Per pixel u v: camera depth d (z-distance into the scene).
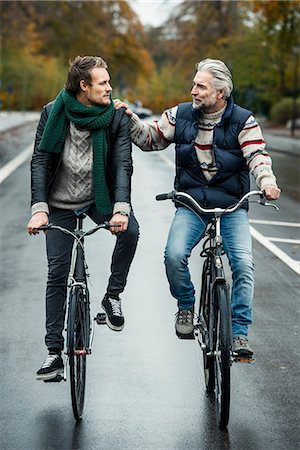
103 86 5.71
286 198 18.77
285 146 38.22
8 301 9.06
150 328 8.02
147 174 24.23
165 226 14.22
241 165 6.12
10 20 89.75
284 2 46.31
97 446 5.33
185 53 83.31
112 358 7.11
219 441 5.41
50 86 94.94
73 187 5.90
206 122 6.07
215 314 5.82
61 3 93.25
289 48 50.31
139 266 10.84
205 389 6.38
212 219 6.11
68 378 6.63
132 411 5.93
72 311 5.55
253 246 12.48
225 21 79.12
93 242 12.59
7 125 53.62
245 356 5.85
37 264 11.02
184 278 6.10
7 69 91.25
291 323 8.29
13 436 5.48
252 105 66.19
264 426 5.67
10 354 7.23
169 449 5.29
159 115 96.31
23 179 21.47
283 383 6.54
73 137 5.80
